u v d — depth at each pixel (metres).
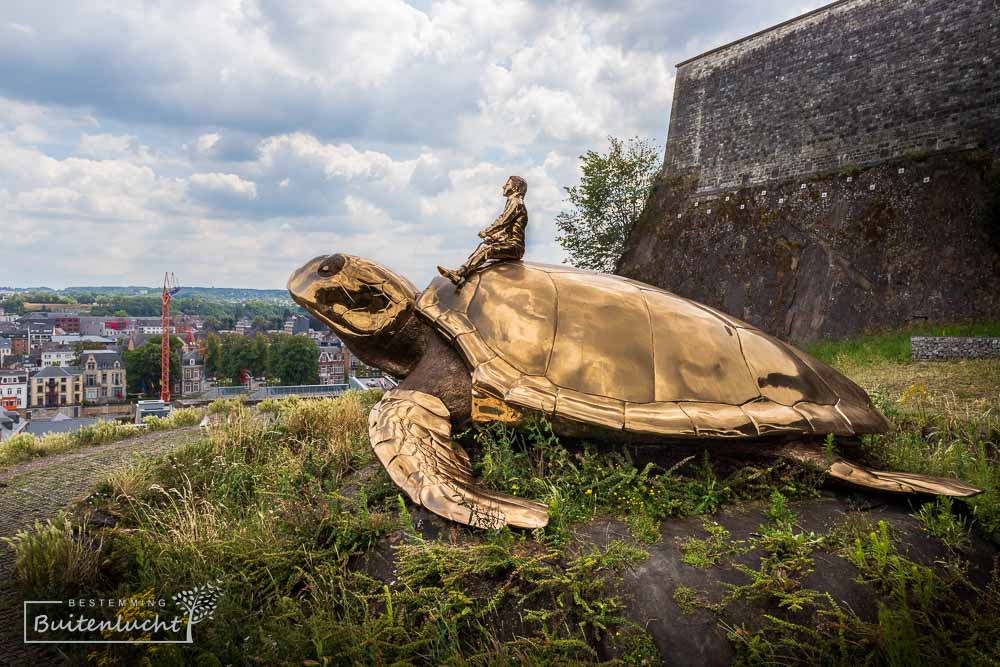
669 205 24.89
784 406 4.45
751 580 3.34
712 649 3.02
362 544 3.99
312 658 3.12
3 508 5.93
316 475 5.47
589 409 4.17
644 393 4.30
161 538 4.56
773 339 5.16
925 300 16.47
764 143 21.92
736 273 21.42
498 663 2.93
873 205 18.30
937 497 4.12
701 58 24.75
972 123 16.83
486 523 3.60
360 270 5.33
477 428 4.68
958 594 3.38
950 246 16.41
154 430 11.05
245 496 5.64
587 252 29.05
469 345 4.61
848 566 3.43
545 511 3.70
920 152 17.59
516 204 5.33
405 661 2.98
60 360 147.88
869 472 4.32
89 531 4.75
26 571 4.08
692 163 24.42
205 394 113.69
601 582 3.20
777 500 4.06
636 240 25.95
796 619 3.13
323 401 9.46
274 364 122.56
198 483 6.00
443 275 5.16
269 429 7.80
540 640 3.07
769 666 2.89
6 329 185.62
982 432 6.09
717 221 22.70
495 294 4.91
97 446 9.65
